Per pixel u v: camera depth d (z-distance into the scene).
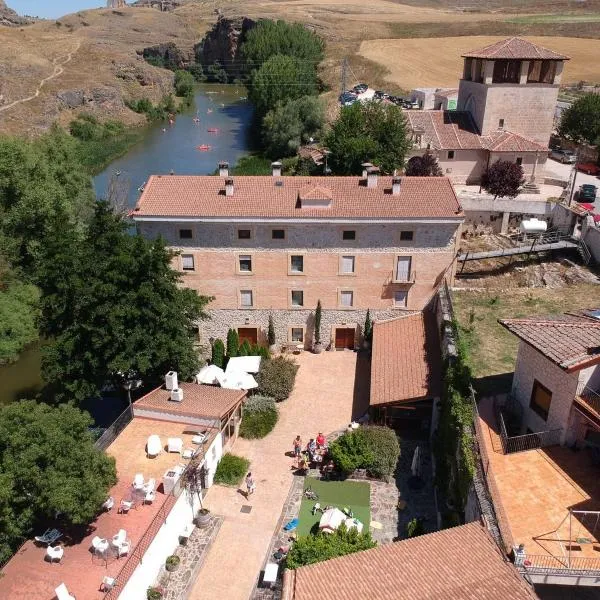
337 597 19.52
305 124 95.75
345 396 40.22
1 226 56.34
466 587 19.34
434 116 70.38
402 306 44.03
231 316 44.72
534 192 63.09
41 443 23.00
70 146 66.44
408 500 30.53
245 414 37.06
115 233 34.69
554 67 65.38
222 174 45.47
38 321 36.28
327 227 41.31
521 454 26.30
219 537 28.53
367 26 193.38
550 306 43.81
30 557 23.25
